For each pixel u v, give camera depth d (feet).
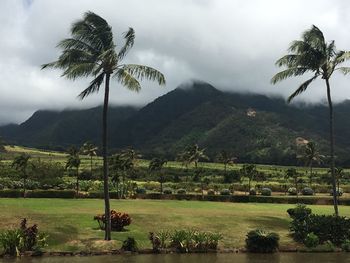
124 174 338.95
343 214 168.45
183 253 103.40
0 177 334.85
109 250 100.78
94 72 102.42
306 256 103.09
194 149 455.22
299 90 140.15
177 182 408.26
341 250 112.37
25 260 90.22
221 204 208.44
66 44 104.12
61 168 398.83
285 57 137.90
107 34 105.29
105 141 106.42
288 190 345.10
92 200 211.20
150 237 104.37
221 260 94.68
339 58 133.28
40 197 240.12
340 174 352.90
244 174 428.15
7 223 114.11
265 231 113.50
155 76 103.81
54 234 107.14
